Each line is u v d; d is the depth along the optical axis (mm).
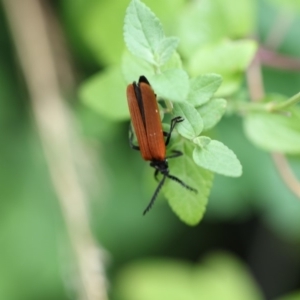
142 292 258
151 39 175
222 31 215
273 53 227
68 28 251
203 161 175
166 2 217
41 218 272
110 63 234
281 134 202
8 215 271
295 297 244
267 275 318
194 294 256
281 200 255
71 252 243
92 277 240
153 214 277
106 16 232
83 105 254
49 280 270
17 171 272
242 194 258
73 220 245
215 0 215
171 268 261
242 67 201
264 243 307
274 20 252
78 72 260
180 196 185
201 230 299
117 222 272
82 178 251
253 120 203
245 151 255
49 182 270
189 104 176
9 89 271
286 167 206
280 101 202
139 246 278
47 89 254
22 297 269
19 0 254
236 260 308
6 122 272
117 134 263
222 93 201
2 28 267
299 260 310
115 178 270
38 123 253
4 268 268
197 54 202
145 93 179
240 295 259
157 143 181
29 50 254
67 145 251
